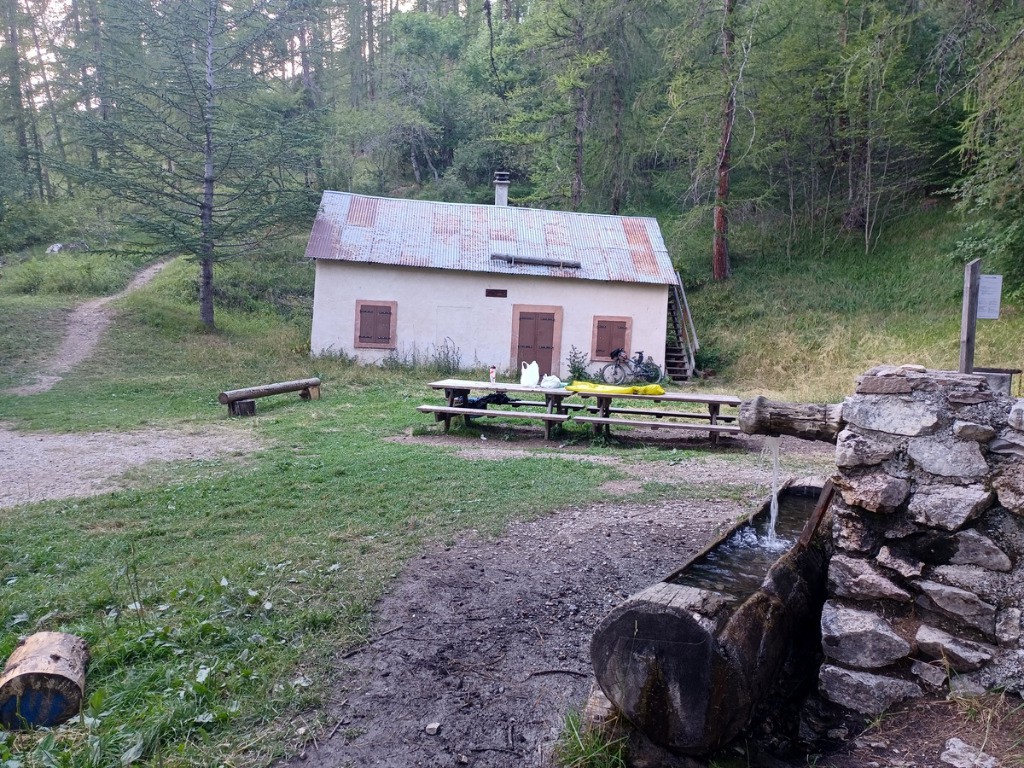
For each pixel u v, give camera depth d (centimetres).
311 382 1308
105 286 2266
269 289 2505
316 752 273
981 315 518
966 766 236
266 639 353
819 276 2069
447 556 479
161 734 277
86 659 323
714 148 2109
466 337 1809
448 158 3684
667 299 1859
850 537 296
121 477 730
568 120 2466
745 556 355
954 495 271
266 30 2025
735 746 262
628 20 2228
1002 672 261
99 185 1888
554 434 1005
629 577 448
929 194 2131
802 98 2081
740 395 1414
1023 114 1108
